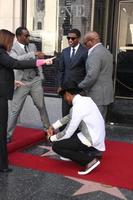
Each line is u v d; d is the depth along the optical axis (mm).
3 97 4500
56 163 5047
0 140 4617
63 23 7137
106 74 5379
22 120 7223
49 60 4488
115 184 4348
